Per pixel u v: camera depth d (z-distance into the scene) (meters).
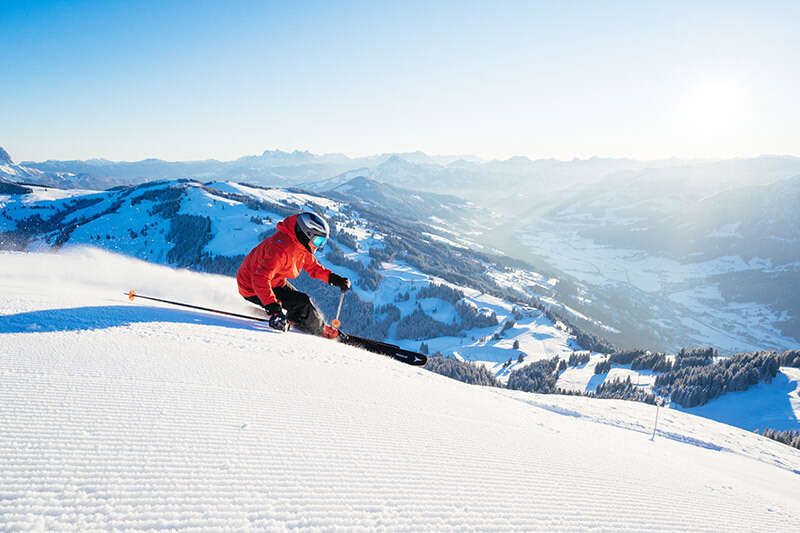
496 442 3.37
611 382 103.31
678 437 12.23
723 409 86.88
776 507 3.83
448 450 2.92
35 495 1.62
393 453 2.64
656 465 4.38
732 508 3.41
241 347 4.28
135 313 4.81
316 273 6.15
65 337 3.61
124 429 2.26
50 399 2.47
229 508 1.75
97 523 1.52
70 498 1.64
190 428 2.40
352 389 3.75
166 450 2.12
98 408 2.45
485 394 5.87
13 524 1.43
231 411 2.73
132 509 1.64
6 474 1.72
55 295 5.12
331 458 2.39
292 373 3.81
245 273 5.73
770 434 45.69
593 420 12.26
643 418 14.22
